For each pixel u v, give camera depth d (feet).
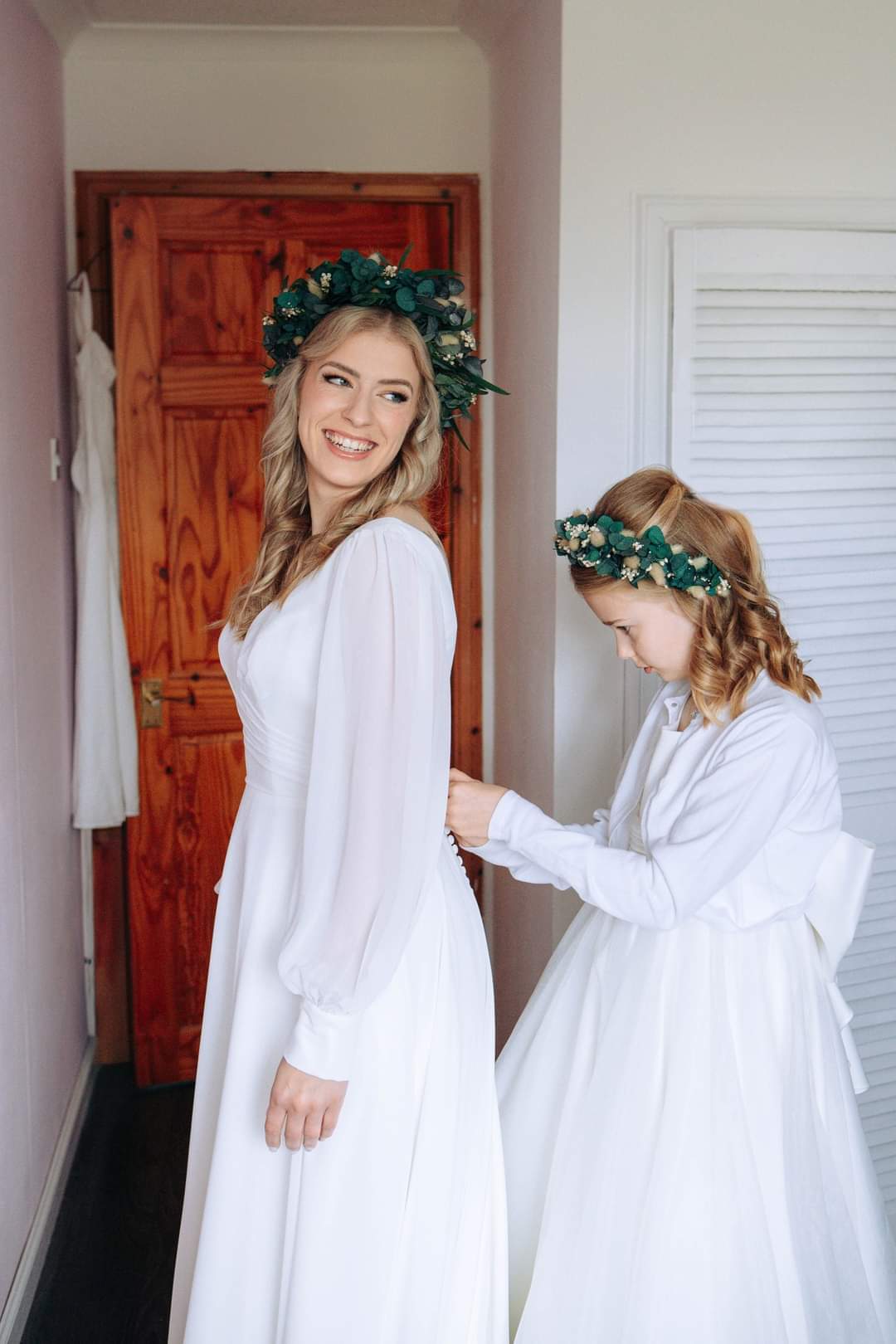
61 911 9.74
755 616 5.73
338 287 5.28
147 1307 7.88
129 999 11.30
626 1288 5.54
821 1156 5.74
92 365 9.94
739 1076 5.66
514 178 9.43
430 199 10.64
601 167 7.73
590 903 6.25
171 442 10.48
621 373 7.86
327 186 10.53
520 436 9.32
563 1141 5.81
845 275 7.89
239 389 10.47
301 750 5.21
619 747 8.20
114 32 10.10
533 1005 6.41
